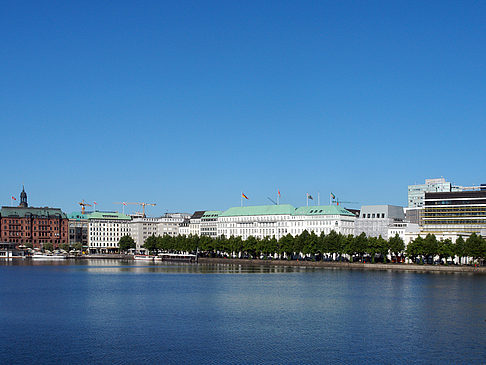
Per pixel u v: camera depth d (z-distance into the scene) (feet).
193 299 540.11
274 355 327.47
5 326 401.29
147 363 311.27
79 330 388.37
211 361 315.58
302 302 518.37
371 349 340.59
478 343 354.54
